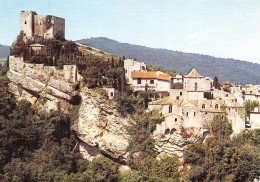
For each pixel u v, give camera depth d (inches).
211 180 5147.6
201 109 5506.9
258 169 5167.3
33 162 5393.7
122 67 6437.0
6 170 5083.7
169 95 6043.3
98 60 6451.8
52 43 6692.9
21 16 7126.0
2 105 5856.3
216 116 5506.9
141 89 6279.5
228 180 5093.5
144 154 5378.9
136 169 5364.2
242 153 5221.5
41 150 5561.0
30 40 6752.0
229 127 5556.1
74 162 5595.5
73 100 5949.8
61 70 5964.6
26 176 5024.6
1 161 5206.7
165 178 5132.9
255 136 5575.8
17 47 6515.8
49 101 6003.9
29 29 7091.5
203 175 5137.8
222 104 5708.7
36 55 6210.6
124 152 5467.5
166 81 6210.6
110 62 6737.2
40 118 5841.5
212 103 5703.7
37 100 6117.1
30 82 6058.1
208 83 6190.9
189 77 6097.4
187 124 5374.0
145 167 5290.4
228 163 5216.5
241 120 5620.1
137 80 6309.1
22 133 5536.4
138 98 5772.6
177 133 5236.2
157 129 5344.5
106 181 5246.1
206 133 5438.0
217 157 5265.8
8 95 6215.6
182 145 5231.3
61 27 7455.7
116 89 5895.7
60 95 5940.0
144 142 5398.6
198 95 5969.5
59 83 5935.0
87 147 5831.7
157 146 5305.1
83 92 5777.6
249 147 5344.5
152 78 6294.3
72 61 6284.5
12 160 5280.5
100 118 5610.2
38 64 6048.2
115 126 5541.3
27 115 5915.4
